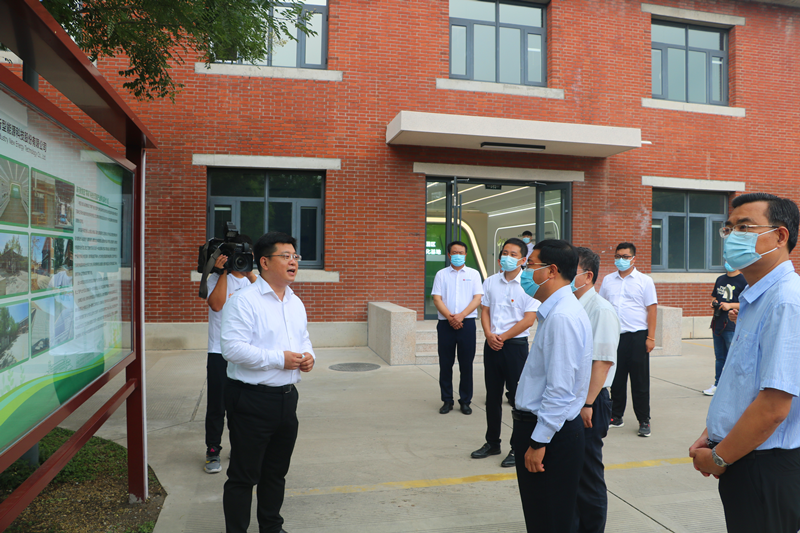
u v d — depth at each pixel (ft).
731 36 39.29
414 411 19.71
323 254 33.24
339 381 24.39
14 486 12.46
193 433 16.88
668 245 38.88
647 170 37.32
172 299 30.78
